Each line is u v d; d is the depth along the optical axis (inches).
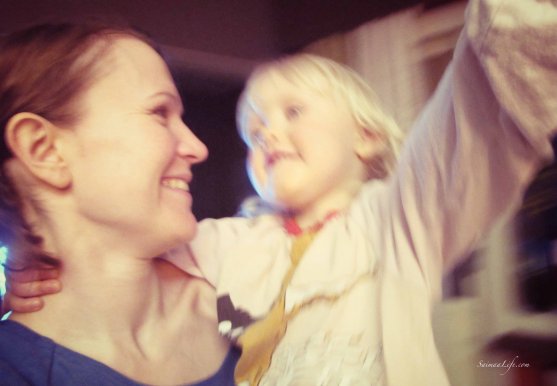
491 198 20.9
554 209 25.9
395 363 24.4
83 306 26.6
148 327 27.5
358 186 28.7
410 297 24.5
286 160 29.3
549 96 17.3
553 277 26.3
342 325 25.8
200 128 31.1
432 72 30.0
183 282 29.7
